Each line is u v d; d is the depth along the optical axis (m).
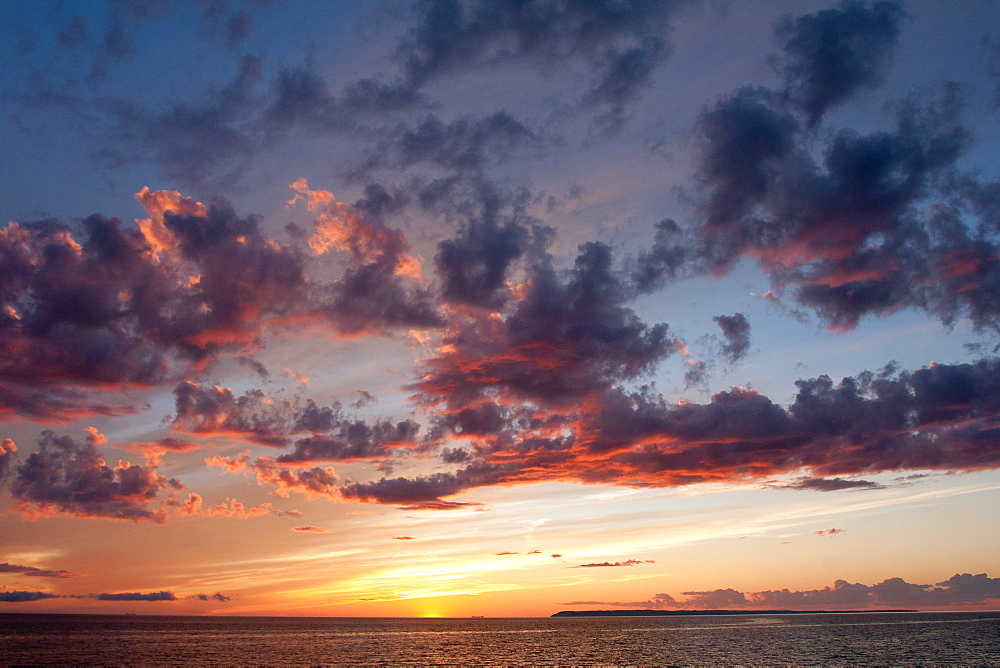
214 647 140.50
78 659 109.50
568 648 144.38
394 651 135.50
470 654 128.50
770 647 141.38
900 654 121.94
